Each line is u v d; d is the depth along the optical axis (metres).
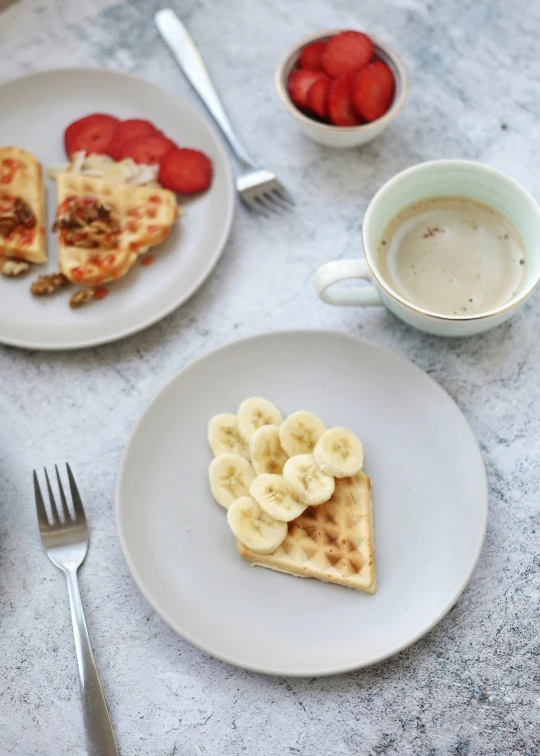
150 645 0.71
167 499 0.73
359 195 0.82
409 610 0.70
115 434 0.77
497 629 0.71
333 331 0.75
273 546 0.70
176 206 0.80
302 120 0.80
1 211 0.80
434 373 0.77
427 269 0.75
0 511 0.75
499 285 0.75
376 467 0.74
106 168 0.82
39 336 0.77
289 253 0.80
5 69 0.87
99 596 0.73
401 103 0.79
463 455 0.72
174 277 0.79
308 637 0.70
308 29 0.87
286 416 0.75
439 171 0.74
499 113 0.83
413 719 0.69
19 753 0.70
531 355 0.77
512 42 0.85
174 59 0.87
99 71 0.84
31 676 0.71
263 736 0.69
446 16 0.86
